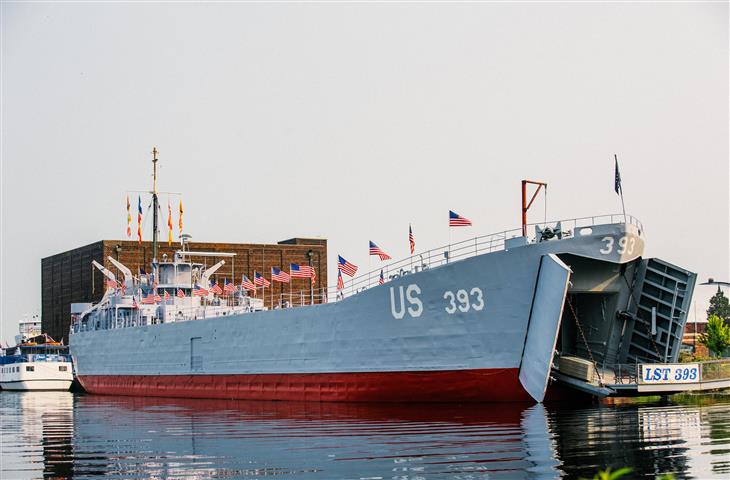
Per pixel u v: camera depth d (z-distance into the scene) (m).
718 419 31.14
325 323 42.53
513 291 35.78
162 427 34.97
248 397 47.66
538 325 35.06
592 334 39.03
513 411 34.59
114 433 33.50
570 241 35.31
